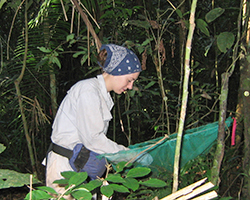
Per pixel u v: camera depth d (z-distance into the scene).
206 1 3.24
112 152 1.49
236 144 1.99
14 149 3.05
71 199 1.60
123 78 1.53
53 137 1.63
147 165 1.50
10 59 2.59
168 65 3.68
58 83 3.62
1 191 2.86
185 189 0.82
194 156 1.53
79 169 1.58
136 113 3.34
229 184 2.17
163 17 3.46
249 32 1.40
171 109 3.41
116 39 2.43
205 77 3.37
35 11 2.71
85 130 1.50
